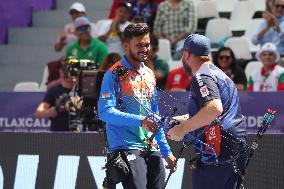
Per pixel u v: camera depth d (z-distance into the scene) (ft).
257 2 142.51
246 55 125.18
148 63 94.12
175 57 126.93
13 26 151.53
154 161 66.74
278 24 123.85
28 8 152.46
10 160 85.40
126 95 65.87
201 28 138.82
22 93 108.17
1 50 148.05
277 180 74.90
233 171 59.67
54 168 83.10
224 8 144.36
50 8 155.74
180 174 78.48
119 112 64.34
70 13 135.64
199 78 58.34
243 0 143.43
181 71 112.68
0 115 109.09
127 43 66.08
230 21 137.69
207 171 60.03
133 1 134.10
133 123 63.57
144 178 65.10
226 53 105.09
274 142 75.15
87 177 81.51
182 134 58.54
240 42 125.39
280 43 123.65
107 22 136.46
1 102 109.09
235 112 59.98
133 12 133.49
